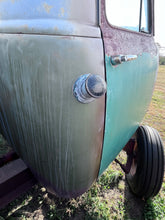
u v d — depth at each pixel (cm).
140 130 216
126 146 222
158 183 197
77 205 205
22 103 103
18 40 90
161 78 1135
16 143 137
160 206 224
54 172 117
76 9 80
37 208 195
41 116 98
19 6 92
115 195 231
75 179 116
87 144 102
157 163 193
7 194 131
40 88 90
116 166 282
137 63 134
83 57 81
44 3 82
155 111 571
